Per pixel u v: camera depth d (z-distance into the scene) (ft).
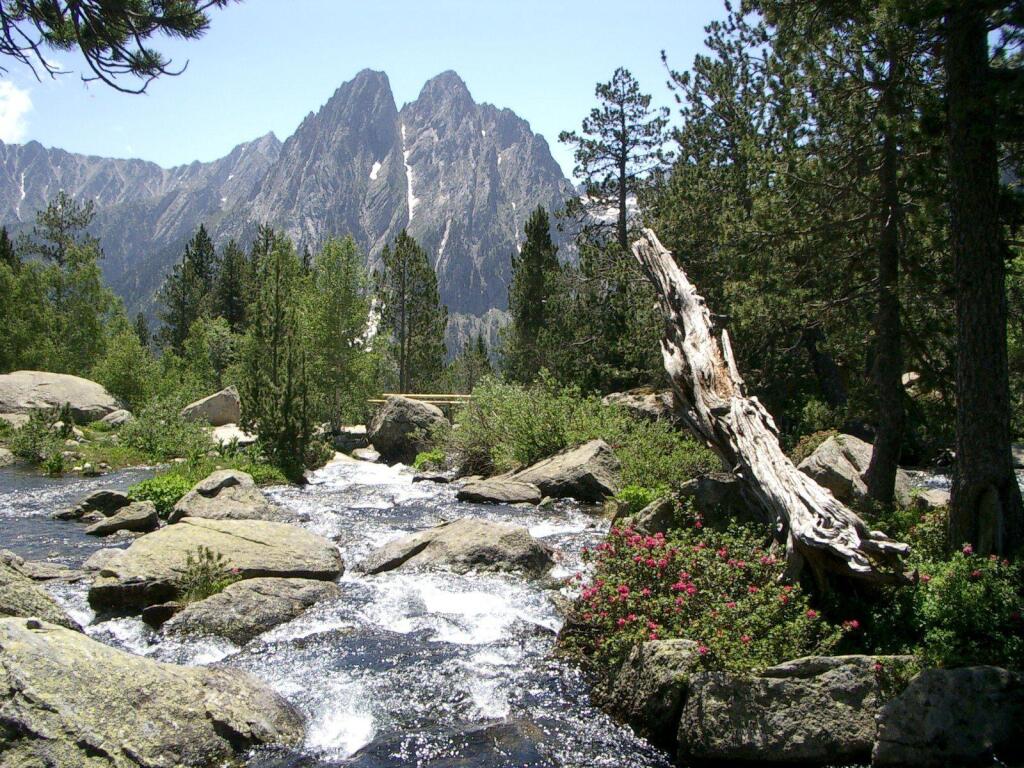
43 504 58.95
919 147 46.52
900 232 53.57
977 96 31.71
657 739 22.48
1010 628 24.23
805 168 54.95
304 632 30.89
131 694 20.93
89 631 30.71
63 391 110.73
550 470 64.44
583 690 25.90
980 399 32.60
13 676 19.93
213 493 50.83
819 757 20.75
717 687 21.91
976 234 32.94
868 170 52.80
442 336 181.68
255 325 111.86
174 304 226.38
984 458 32.45
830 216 56.03
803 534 26.84
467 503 60.90
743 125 89.10
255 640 30.04
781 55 56.44
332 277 132.77
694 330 45.88
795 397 88.22
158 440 88.63
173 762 19.94
